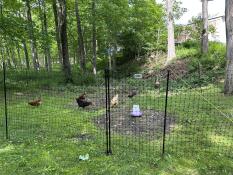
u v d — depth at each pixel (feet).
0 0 53.57
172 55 66.49
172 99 34.09
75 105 32.48
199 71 50.47
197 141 19.21
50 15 82.64
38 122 24.71
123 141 19.44
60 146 18.88
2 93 41.16
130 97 35.65
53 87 46.34
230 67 34.60
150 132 21.25
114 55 82.12
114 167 15.56
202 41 60.54
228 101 31.09
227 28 34.53
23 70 60.95
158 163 15.94
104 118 25.73
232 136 20.08
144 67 76.43
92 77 54.80
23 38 48.08
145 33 78.64
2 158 17.07
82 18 73.26
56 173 15.11
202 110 27.61
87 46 86.28
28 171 15.46
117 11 69.36
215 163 15.90
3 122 24.70
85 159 16.66
